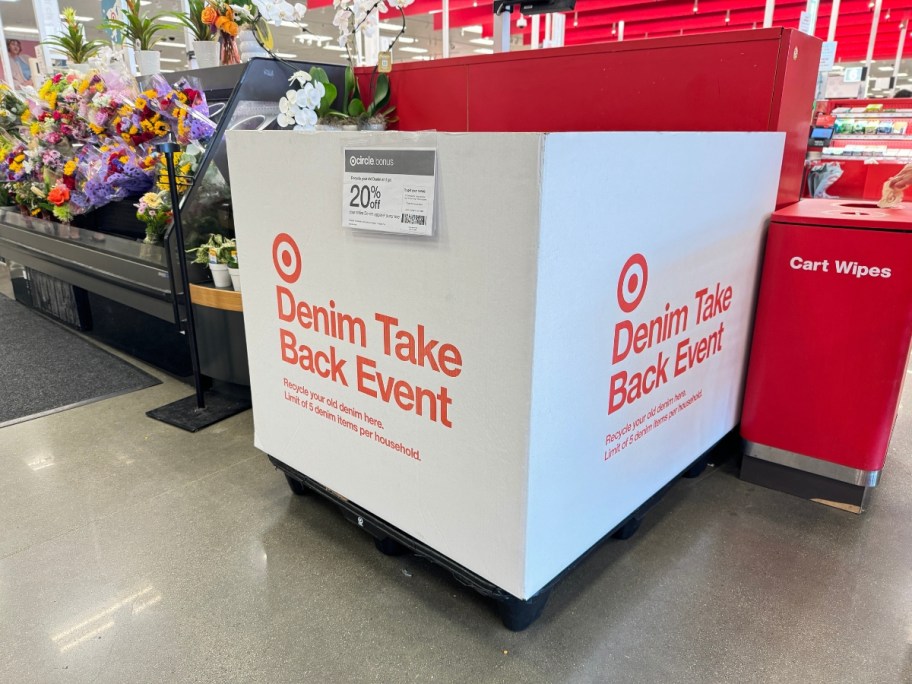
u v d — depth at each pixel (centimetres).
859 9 822
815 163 361
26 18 639
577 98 212
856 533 171
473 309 110
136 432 233
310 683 123
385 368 132
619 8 961
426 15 979
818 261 170
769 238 178
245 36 286
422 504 135
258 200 148
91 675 125
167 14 335
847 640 133
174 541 168
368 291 129
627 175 113
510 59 224
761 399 188
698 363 163
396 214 116
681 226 136
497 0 251
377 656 130
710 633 135
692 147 132
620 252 118
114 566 158
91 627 138
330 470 159
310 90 203
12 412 249
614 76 203
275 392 167
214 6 285
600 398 125
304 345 151
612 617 140
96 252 276
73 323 354
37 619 140
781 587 149
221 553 163
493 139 98
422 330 121
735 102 183
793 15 931
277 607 144
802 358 178
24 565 158
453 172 105
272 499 188
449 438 124
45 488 194
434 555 138
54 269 324
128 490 193
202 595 148
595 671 125
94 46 407
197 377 247
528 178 95
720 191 149
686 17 1085
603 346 121
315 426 158
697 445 177
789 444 186
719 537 169
